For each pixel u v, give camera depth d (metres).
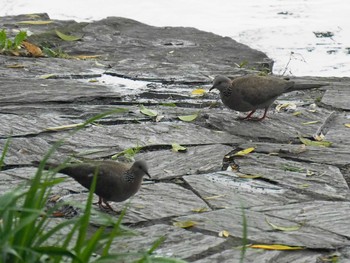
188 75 15.85
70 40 17.94
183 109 13.66
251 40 20.12
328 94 14.91
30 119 12.62
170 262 6.71
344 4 23.44
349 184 10.73
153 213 9.57
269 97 12.88
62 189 10.10
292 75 17.09
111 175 9.25
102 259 6.73
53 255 6.71
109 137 12.04
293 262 8.43
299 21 21.62
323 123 13.16
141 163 9.31
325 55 19.16
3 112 12.94
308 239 8.96
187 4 23.44
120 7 23.11
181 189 10.34
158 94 14.38
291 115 13.55
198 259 8.45
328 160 11.49
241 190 10.37
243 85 12.77
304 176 10.88
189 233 9.05
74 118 12.86
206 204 9.89
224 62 17.16
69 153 11.36
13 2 23.50
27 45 16.72
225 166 11.23
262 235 9.03
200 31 19.16
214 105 14.05
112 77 15.55
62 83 14.75
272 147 11.95
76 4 23.44
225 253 8.57
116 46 17.84
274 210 9.77
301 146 11.98
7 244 6.47
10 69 15.50
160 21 21.77
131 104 13.86
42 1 23.53
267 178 10.76
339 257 8.58
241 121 13.09
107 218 7.02
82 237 6.79
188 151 11.66
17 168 10.73
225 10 22.91
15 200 6.85
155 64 16.62
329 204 9.98
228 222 9.36
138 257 8.29
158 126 12.65
